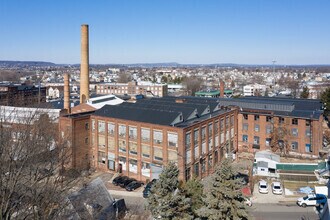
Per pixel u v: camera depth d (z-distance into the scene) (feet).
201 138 182.91
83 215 79.56
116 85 540.93
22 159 63.98
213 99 264.72
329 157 200.34
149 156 176.04
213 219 83.56
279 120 226.17
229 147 221.66
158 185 98.12
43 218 62.90
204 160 187.73
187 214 93.45
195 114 191.21
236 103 254.06
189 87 589.73
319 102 259.80
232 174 86.22
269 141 229.66
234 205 84.69
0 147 60.80
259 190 159.22
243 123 237.66
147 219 116.47
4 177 61.16
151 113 184.44
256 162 189.16
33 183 64.28
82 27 274.36
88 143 196.44
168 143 169.17
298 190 160.97
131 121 180.86
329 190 102.78
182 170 164.86
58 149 81.92
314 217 129.70
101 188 118.32
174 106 203.62
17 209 63.67
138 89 529.86
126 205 137.49
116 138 187.42
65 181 91.97
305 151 218.59
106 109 202.39
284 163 188.65
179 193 96.58
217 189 84.94
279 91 534.37
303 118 217.15
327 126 286.46
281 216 130.93
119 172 187.93
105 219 101.50
